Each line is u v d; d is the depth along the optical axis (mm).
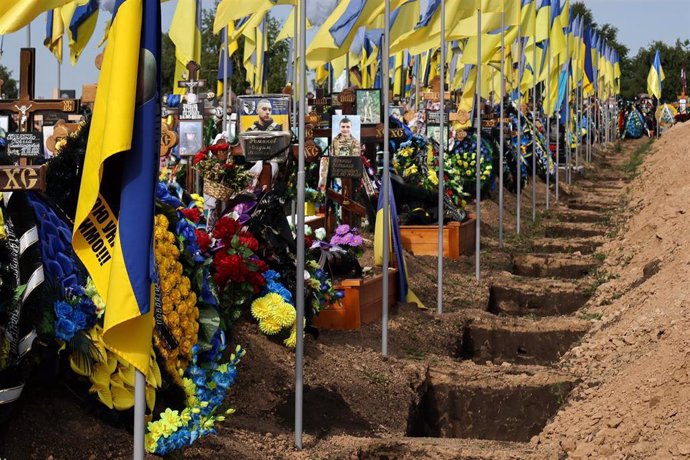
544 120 33125
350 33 13141
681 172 27266
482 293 16594
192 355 8281
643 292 14758
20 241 6930
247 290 10375
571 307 16984
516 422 11391
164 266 8141
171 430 7320
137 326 6203
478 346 14195
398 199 18875
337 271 12953
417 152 19781
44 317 6891
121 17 5879
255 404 9570
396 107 22531
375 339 12484
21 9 7926
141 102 5992
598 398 10445
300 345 8891
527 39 28516
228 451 8078
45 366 7074
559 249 21672
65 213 7637
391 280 14188
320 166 15328
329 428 9555
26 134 9562
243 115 11859
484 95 27672
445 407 11500
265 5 14406
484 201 25391
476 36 19625
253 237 10812
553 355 14055
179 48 16047
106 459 7047
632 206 26766
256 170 11828
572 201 29125
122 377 7352
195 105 14172
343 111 15664
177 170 14508
